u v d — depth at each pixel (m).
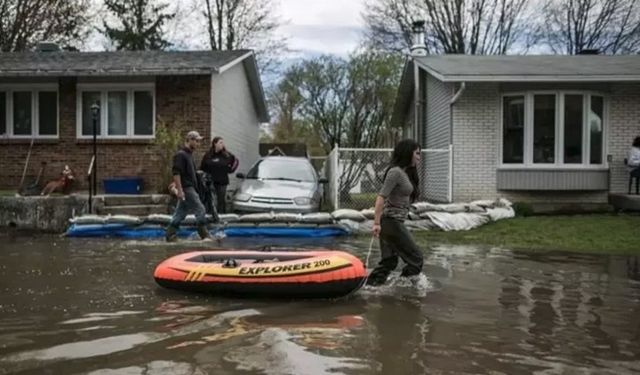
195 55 17.25
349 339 4.66
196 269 6.27
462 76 13.27
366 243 10.57
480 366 4.08
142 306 5.75
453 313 5.56
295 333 4.82
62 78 15.51
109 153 15.51
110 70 14.78
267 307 5.77
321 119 36.66
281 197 12.49
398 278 7.13
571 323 5.25
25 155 15.68
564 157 13.73
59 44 28.31
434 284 6.95
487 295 6.37
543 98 13.77
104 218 11.55
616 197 13.55
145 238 11.20
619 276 7.53
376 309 5.71
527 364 4.14
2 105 15.78
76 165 15.57
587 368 4.07
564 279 7.30
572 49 35.81
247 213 12.45
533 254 9.36
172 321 5.18
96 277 7.18
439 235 11.48
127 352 4.29
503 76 13.27
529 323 5.23
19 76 15.12
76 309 5.59
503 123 13.94
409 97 21.94
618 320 5.37
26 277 7.16
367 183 14.12
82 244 10.23
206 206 11.54
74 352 4.29
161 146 14.20
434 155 15.36
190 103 15.44
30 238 11.20
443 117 15.01
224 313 5.50
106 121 15.57
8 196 12.82
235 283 6.14
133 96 15.54
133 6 34.75
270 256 6.98
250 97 21.73
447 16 35.66
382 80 35.44
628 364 4.16
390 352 4.34
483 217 12.39
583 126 13.70
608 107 13.83
